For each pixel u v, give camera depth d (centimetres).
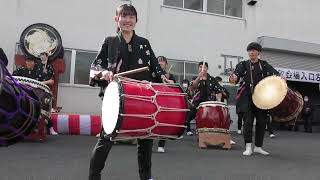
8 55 1080
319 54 1534
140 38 339
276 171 500
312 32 1550
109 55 327
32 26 1023
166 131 311
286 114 595
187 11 1311
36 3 1112
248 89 629
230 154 659
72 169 467
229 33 1377
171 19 1286
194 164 536
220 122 744
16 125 270
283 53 1501
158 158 585
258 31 1438
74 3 1148
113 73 325
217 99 773
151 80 345
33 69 811
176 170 484
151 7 1259
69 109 1123
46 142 734
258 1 1441
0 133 267
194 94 772
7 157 543
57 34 1034
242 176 457
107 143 310
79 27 1152
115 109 289
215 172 479
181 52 1295
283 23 1490
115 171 463
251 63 632
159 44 1265
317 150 770
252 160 591
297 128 1532
